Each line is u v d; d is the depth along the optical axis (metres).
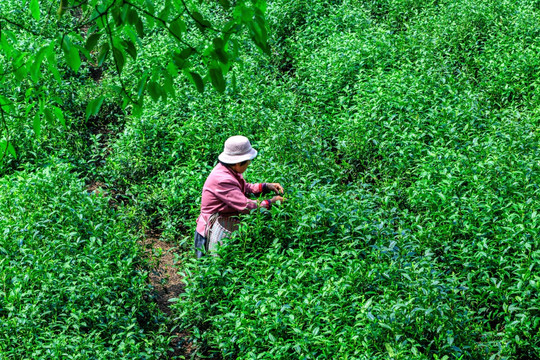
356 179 7.40
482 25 10.12
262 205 5.94
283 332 4.81
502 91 8.41
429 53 9.12
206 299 5.40
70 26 11.17
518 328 4.69
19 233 5.89
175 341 5.35
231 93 9.00
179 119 8.61
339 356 4.40
